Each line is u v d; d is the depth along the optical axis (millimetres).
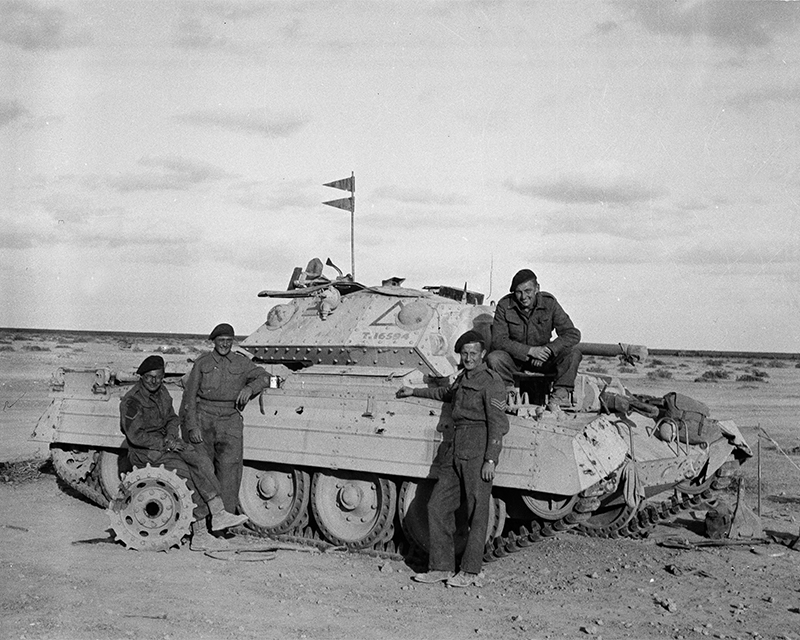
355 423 10719
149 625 7242
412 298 12852
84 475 13805
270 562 9977
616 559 10664
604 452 9484
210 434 11039
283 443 11133
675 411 11742
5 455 18281
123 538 10172
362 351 12336
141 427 10469
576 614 8141
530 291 10367
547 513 9484
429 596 8664
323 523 11062
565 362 10773
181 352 57906
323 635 7211
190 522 10188
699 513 13977
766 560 10703
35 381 35062
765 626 7844
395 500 10477
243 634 7137
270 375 11945
